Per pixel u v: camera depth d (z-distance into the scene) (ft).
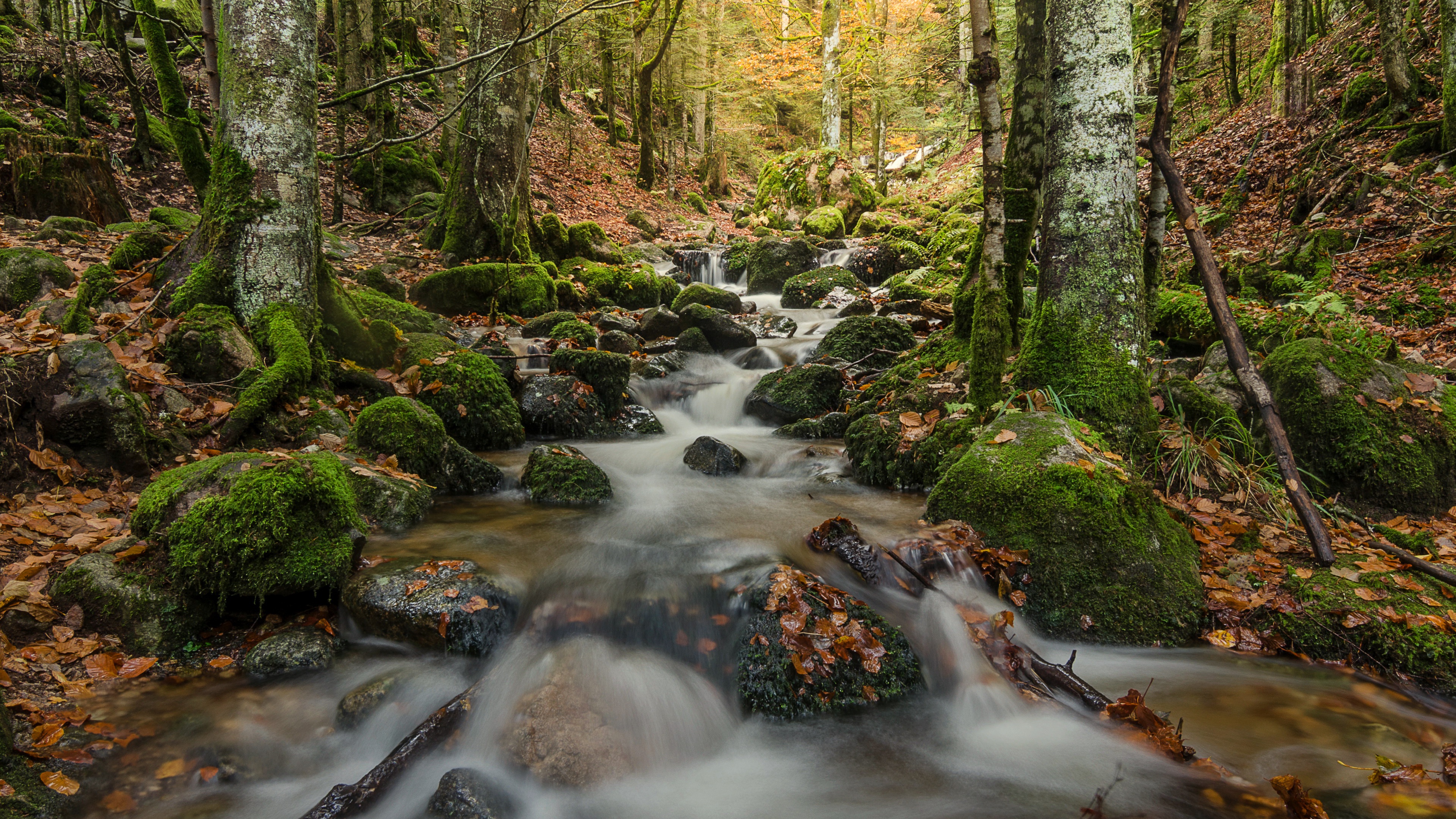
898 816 8.65
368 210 44.34
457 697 9.73
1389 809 8.36
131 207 32.35
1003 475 13.48
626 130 90.22
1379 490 14.73
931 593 12.21
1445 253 26.11
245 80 17.98
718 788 9.18
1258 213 39.17
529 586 12.22
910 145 115.14
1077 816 8.48
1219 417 15.90
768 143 126.82
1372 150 36.47
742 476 19.19
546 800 8.64
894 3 101.65
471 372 20.62
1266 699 10.68
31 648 9.78
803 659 10.64
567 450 18.10
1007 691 10.68
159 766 8.64
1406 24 45.78
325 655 10.80
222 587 10.92
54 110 37.50
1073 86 15.34
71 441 13.42
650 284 39.68
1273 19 57.98
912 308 35.58
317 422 16.53
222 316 17.19
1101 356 15.19
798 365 25.70
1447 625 11.07
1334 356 15.96
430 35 80.94
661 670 10.70
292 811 8.45
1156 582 12.38
